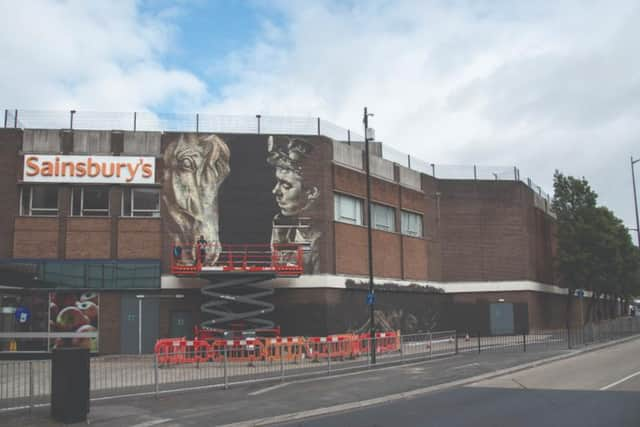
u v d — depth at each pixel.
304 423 13.70
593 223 50.25
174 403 16.08
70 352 13.70
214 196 33.50
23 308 31.30
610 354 29.36
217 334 31.67
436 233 44.91
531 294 46.44
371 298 27.33
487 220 46.19
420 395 17.75
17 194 32.12
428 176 44.84
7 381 15.27
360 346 28.20
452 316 44.81
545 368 23.94
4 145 32.34
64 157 32.56
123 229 32.56
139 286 32.16
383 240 39.47
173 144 33.50
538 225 50.41
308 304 33.53
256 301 31.22
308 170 34.78
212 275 31.19
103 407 15.48
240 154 34.12
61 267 31.78
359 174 37.84
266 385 19.36
